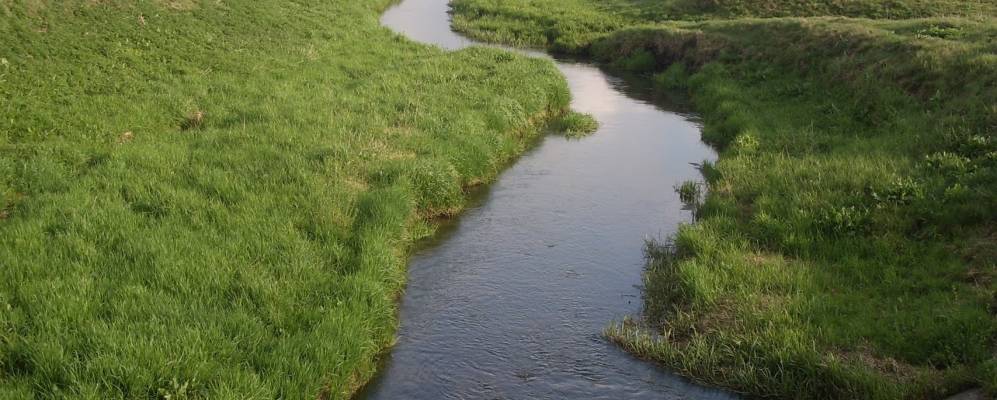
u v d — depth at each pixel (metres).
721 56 27.02
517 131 20.58
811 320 10.07
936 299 10.05
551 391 9.31
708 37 28.78
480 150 17.39
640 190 16.64
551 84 24.11
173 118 18.00
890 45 21.41
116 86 18.86
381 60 26.36
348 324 9.80
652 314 11.08
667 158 19.14
